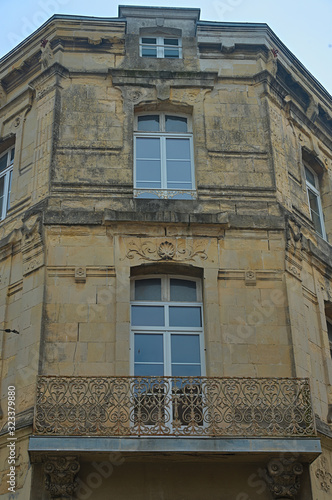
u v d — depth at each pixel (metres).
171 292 15.77
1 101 19.97
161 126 18.19
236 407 13.42
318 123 20.73
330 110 21.14
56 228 15.82
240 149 17.52
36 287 15.34
